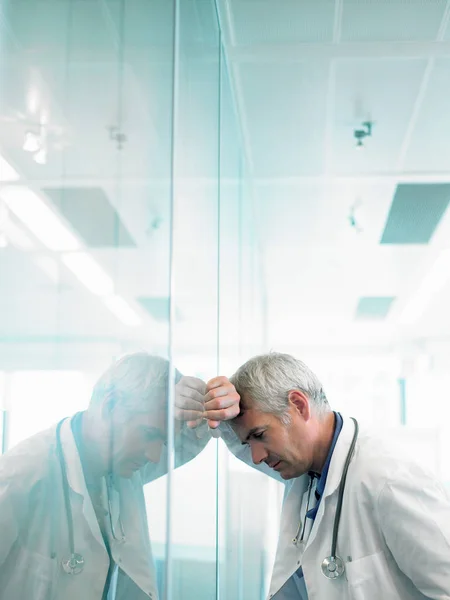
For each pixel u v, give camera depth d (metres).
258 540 3.11
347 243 4.70
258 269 4.68
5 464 0.68
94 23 0.77
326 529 1.47
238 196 2.80
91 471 0.80
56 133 0.69
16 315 0.63
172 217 0.96
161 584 0.94
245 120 2.85
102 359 0.73
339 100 2.68
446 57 2.36
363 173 3.45
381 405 7.66
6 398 0.63
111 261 0.74
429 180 3.53
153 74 0.93
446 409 7.33
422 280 5.64
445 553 1.29
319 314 7.04
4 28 0.69
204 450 1.33
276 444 1.43
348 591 1.40
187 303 1.14
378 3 2.05
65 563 0.81
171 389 0.96
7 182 0.65
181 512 1.06
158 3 0.97
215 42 1.86
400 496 1.35
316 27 2.17
